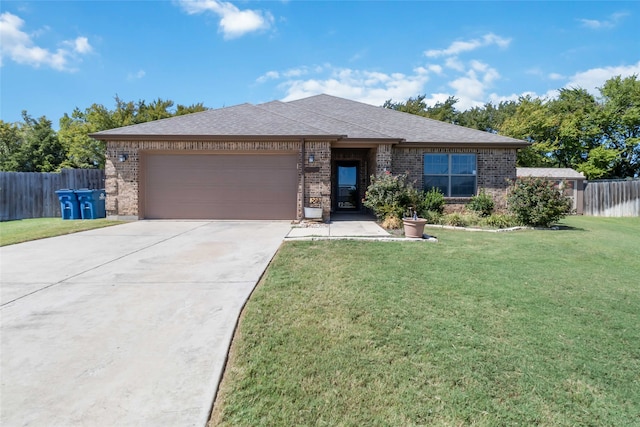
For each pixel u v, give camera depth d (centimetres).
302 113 1644
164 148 1267
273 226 1119
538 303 456
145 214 1298
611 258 724
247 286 501
